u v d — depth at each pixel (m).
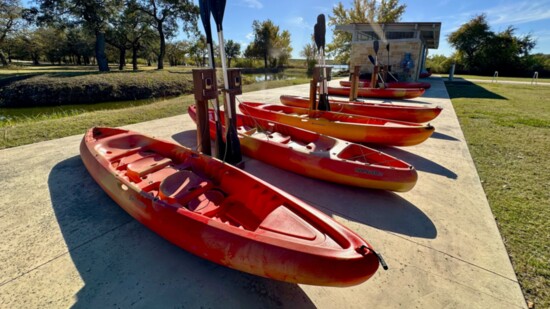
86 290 1.82
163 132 5.50
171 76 19.41
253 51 41.75
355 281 1.57
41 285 1.85
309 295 1.84
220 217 2.34
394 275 2.01
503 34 27.59
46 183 3.26
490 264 2.09
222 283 1.91
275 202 2.22
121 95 15.81
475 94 11.22
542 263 2.08
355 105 6.47
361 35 15.91
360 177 3.07
